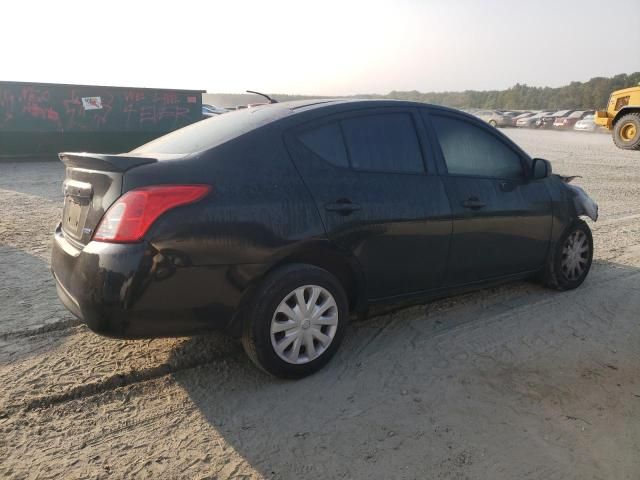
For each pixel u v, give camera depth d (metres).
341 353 3.46
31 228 6.52
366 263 3.27
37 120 13.58
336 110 3.33
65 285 2.81
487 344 3.62
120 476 2.29
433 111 3.78
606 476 2.34
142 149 3.35
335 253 3.12
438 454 2.46
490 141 4.05
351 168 3.26
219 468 2.35
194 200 2.65
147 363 3.25
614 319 4.11
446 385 3.07
